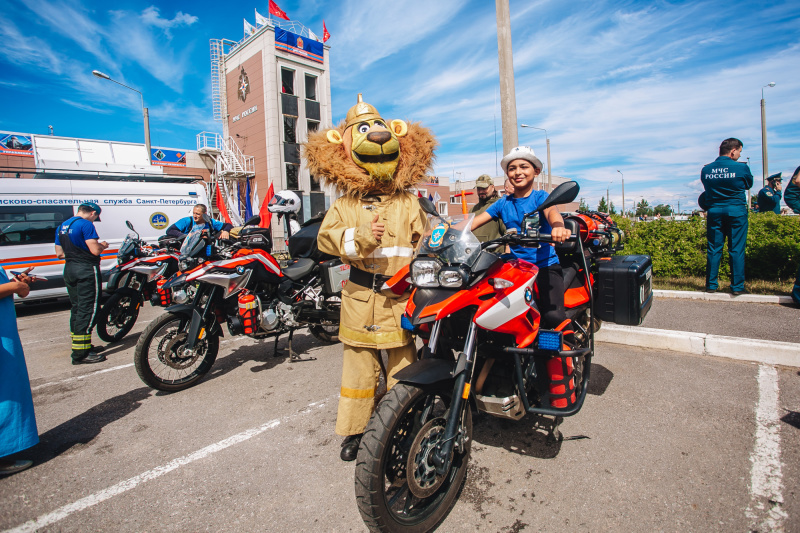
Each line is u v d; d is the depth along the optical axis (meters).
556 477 2.57
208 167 28.14
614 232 4.00
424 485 2.16
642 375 3.91
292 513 2.38
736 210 5.69
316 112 28.67
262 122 27.06
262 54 26.47
